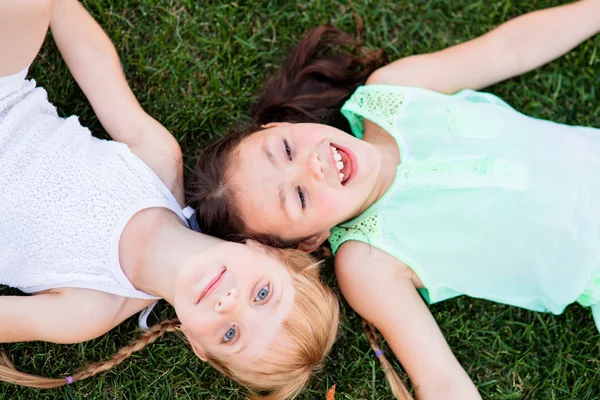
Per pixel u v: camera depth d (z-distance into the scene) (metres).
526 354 2.10
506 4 2.22
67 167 1.81
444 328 2.12
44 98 1.90
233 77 2.19
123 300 1.86
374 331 2.08
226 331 1.65
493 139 1.90
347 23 2.23
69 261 1.80
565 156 1.89
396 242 1.90
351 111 2.01
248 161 1.83
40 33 1.72
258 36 2.20
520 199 1.86
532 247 1.88
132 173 1.86
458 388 1.83
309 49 2.14
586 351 2.11
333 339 1.81
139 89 2.16
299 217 1.78
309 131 1.83
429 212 1.89
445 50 2.06
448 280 1.95
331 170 1.77
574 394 2.07
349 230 1.93
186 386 2.06
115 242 1.79
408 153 1.91
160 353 2.06
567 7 2.07
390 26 2.24
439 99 1.96
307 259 1.82
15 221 1.78
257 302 1.65
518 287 1.97
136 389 2.04
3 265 1.82
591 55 2.20
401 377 2.09
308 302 1.70
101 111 1.96
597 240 1.86
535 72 2.22
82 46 1.96
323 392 2.06
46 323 1.79
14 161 1.77
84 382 2.03
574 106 2.21
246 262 1.67
